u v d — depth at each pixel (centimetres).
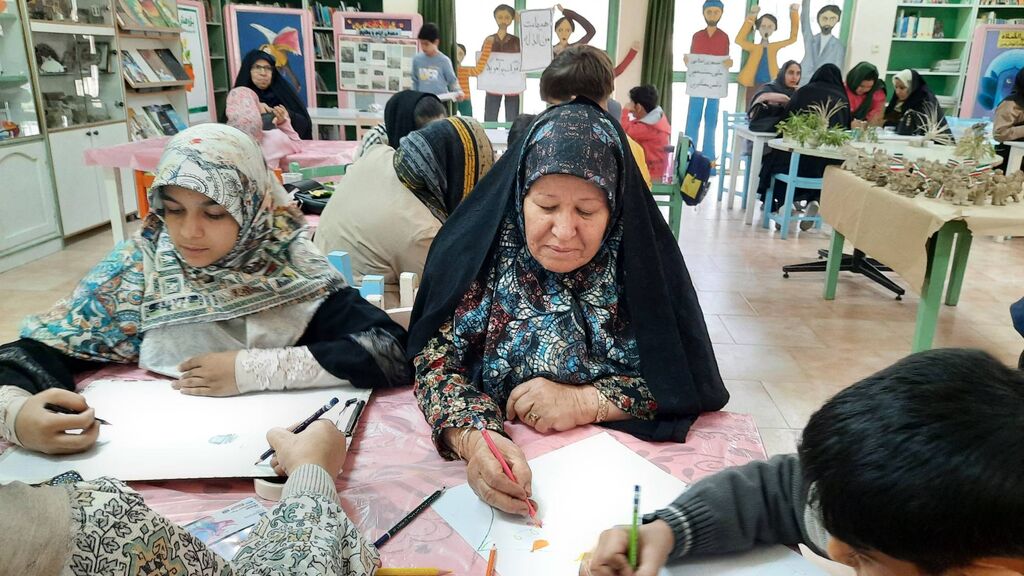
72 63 443
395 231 196
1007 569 51
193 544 56
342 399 121
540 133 111
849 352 299
